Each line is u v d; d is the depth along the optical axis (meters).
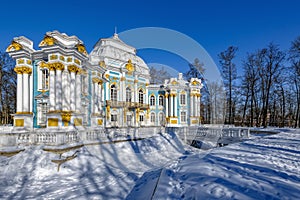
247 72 27.03
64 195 5.65
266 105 24.81
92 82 12.85
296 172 4.62
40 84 13.84
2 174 7.33
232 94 27.23
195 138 8.24
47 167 7.74
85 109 12.92
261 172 4.56
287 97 27.58
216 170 4.65
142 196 4.14
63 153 8.55
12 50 13.25
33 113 13.66
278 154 6.79
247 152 7.12
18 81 13.55
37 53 13.37
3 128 14.55
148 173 5.84
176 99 21.59
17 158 8.41
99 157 8.05
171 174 4.60
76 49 12.41
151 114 22.45
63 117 11.66
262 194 3.27
